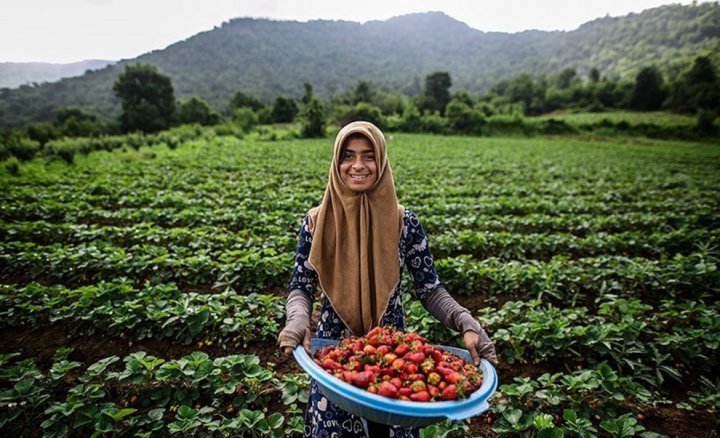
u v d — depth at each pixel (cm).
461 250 776
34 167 1895
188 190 1377
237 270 602
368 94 8481
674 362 443
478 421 355
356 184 200
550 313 486
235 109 7675
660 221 1007
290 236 780
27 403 347
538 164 2441
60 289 525
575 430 316
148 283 529
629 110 7638
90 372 349
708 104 6438
